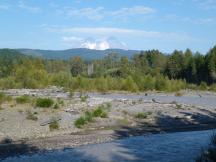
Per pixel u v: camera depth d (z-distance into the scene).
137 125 35.34
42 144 25.92
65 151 24.08
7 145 25.23
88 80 89.38
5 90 78.62
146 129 33.50
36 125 31.33
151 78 94.62
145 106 47.28
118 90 86.75
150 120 37.97
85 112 38.34
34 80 90.81
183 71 126.00
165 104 50.62
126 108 44.62
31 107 40.53
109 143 26.97
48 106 41.12
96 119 35.78
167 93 85.06
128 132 31.70
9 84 88.62
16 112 36.66
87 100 52.47
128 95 74.94
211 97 75.69
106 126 33.91
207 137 30.06
